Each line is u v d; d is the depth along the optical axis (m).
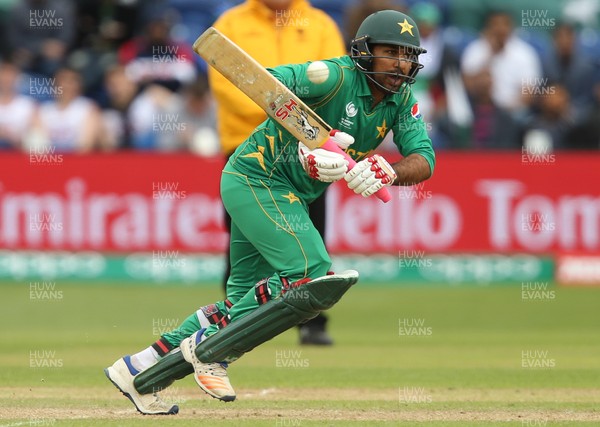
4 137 46.16
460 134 47.12
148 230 42.44
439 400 19.03
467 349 28.17
